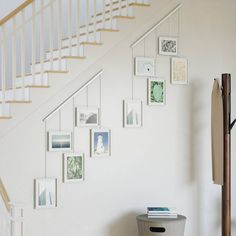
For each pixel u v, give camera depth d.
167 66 4.38
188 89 4.46
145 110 4.29
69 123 3.99
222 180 4.30
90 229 4.07
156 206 4.33
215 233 4.57
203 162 4.52
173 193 4.40
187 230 4.46
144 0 4.38
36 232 3.87
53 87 3.94
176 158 4.41
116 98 4.17
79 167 4.01
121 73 4.19
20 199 3.82
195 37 4.49
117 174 4.17
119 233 4.18
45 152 3.91
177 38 4.40
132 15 4.24
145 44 4.28
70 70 4.00
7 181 3.78
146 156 4.29
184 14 4.44
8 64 4.84
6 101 3.83
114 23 4.23
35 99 3.88
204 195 4.52
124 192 4.20
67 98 3.98
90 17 5.01
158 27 4.33
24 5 3.85
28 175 3.85
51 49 3.96
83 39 4.36
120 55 4.18
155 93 4.31
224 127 4.30
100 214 4.11
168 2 4.38
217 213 4.58
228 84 4.31
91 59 4.07
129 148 4.22
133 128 4.24
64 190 3.97
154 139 4.32
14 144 3.81
